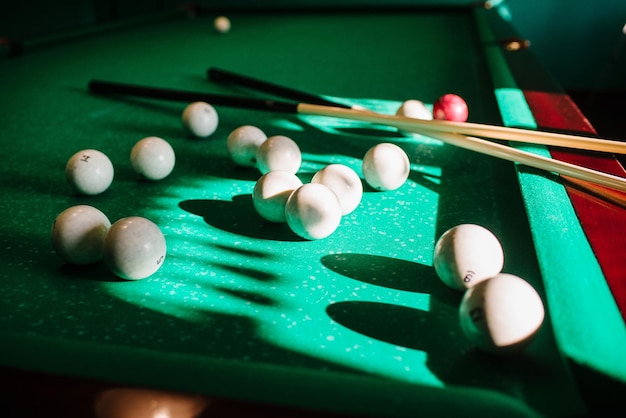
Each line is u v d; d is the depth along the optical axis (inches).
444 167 46.8
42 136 56.7
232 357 29.1
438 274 33.4
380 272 34.7
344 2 168.6
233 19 135.9
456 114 52.5
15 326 31.2
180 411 24.7
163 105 65.8
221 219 40.4
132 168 47.6
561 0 158.9
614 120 142.3
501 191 42.8
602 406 26.1
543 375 28.0
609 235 33.2
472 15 121.2
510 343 28.5
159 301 32.8
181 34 113.4
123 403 25.0
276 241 37.7
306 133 54.9
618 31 158.6
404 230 38.5
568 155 42.7
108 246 33.8
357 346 29.7
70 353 26.8
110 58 90.1
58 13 179.5
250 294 33.1
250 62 84.4
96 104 66.3
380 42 99.1
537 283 33.8
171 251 36.8
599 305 28.7
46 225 40.7
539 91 54.6
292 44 99.1
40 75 79.6
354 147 51.1
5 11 162.9
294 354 29.3
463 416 24.0
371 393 25.0
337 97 65.1
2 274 35.4
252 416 24.2
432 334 30.4
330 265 35.3
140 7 186.4
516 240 37.4
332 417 24.1
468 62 79.7
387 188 42.8
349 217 40.0
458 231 33.1
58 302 32.9
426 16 132.5
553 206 35.7
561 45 163.8
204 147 53.0
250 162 47.6
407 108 53.7
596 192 37.6
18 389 25.7
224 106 60.6
